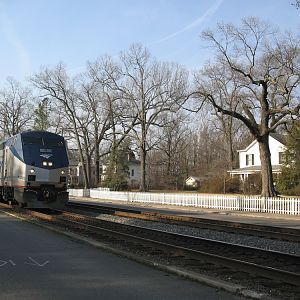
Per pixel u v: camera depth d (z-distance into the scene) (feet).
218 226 59.62
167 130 233.76
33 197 75.20
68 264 31.76
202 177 245.24
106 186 194.59
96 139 209.56
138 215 75.46
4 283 26.18
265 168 106.32
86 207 92.32
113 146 196.95
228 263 31.24
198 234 54.44
